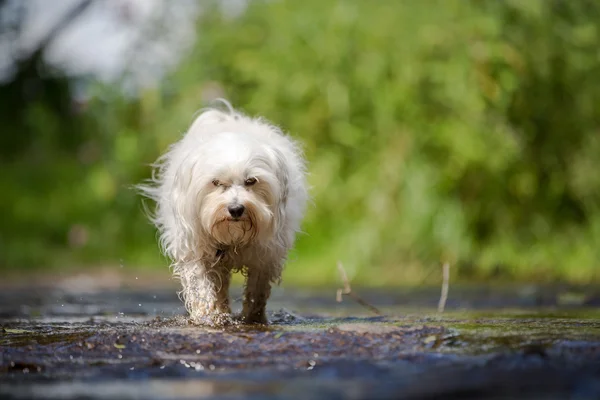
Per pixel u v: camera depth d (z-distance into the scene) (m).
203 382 4.14
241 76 15.45
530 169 14.21
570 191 14.67
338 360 4.61
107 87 17.45
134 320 6.94
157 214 7.71
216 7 16.52
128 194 17.00
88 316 7.59
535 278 13.83
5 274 15.18
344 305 8.94
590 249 14.30
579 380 3.99
